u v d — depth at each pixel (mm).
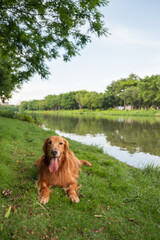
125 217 2512
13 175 3451
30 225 2088
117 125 21094
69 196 2861
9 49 6965
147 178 4320
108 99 87062
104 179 3979
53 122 26422
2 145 5266
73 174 3697
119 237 2064
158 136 12398
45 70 7129
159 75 53156
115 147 8844
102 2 4598
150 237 2090
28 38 5977
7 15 5418
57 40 6219
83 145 8352
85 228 2152
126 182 3779
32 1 4785
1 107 30531
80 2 4543
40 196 2750
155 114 50375
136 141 10547
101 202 2863
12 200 2611
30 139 7805
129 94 69062
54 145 3059
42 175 3242
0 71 14891
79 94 106750
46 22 5562
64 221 2244
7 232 1924
